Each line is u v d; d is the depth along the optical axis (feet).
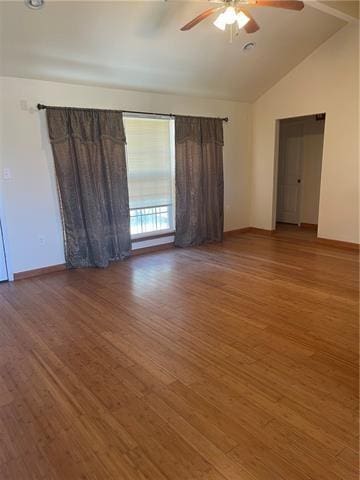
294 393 6.86
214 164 18.98
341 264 15.03
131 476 5.13
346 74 16.35
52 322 10.08
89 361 8.11
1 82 12.36
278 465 5.25
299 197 23.71
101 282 13.28
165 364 7.93
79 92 14.20
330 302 11.09
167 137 17.46
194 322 9.92
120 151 15.21
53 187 14.10
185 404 6.61
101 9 10.78
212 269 14.67
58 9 10.36
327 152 17.75
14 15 10.18
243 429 5.97
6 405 6.69
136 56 13.46
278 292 12.00
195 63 15.01
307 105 18.20
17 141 13.00
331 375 7.41
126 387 7.15
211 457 5.42
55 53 12.12
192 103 18.08
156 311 10.67
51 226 14.29
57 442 5.79
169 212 18.24
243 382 7.23
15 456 5.54
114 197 15.38
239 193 21.53
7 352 8.56
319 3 13.11
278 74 18.40
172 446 5.65
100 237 14.92
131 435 5.89
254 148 21.45
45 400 6.81
